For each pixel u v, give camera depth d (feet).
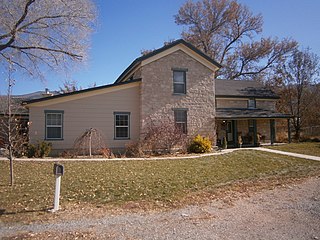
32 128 49.83
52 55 60.18
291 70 95.86
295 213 18.25
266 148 61.82
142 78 56.70
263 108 81.66
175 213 18.34
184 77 60.70
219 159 45.44
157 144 55.16
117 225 15.93
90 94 53.98
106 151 50.75
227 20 120.57
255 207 19.81
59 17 57.62
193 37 122.42
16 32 54.13
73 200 21.08
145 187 25.45
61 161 42.06
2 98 48.29
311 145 66.44
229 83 86.17
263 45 123.03
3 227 15.44
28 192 23.11
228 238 13.89
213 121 62.44
